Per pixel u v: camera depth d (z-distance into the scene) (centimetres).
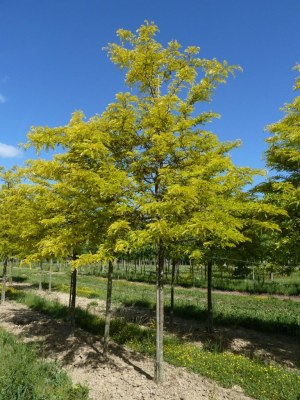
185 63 748
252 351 946
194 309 1505
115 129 734
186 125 658
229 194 893
